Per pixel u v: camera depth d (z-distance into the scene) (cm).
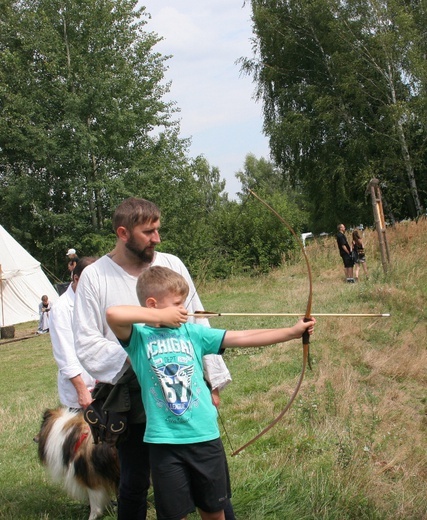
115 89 3041
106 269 382
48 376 1255
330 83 3312
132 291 380
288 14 3312
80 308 378
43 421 497
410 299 1284
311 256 2338
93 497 455
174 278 343
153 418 332
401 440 626
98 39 3097
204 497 330
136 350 342
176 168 3136
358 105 3203
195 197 3100
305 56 3328
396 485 508
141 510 379
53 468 473
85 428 460
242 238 2697
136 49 3197
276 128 3262
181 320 332
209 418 334
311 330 349
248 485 473
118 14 3148
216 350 348
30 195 3062
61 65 3122
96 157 3172
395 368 884
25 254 2517
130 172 3022
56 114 3147
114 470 446
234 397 812
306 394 765
